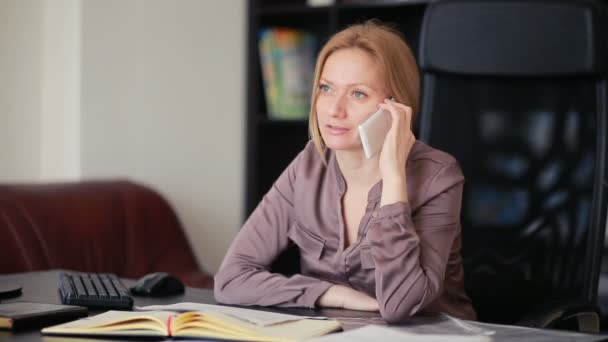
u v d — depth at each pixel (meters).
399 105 1.62
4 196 2.74
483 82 2.29
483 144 2.27
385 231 1.54
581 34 2.19
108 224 2.97
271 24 3.84
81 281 1.78
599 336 1.29
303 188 1.83
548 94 2.24
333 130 1.65
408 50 1.71
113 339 1.27
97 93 3.13
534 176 2.22
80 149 3.09
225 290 1.73
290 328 1.29
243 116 3.73
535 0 2.24
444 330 1.36
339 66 1.65
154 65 3.33
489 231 2.22
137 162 3.29
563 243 2.16
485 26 2.27
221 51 3.61
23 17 3.12
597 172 2.13
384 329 1.28
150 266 3.07
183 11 3.44
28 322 1.36
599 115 2.16
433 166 1.68
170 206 3.25
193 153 3.51
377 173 1.72
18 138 3.14
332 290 1.65
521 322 1.76
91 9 3.10
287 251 2.04
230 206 3.68
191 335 1.26
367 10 3.56
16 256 2.69
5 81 3.09
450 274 1.79
